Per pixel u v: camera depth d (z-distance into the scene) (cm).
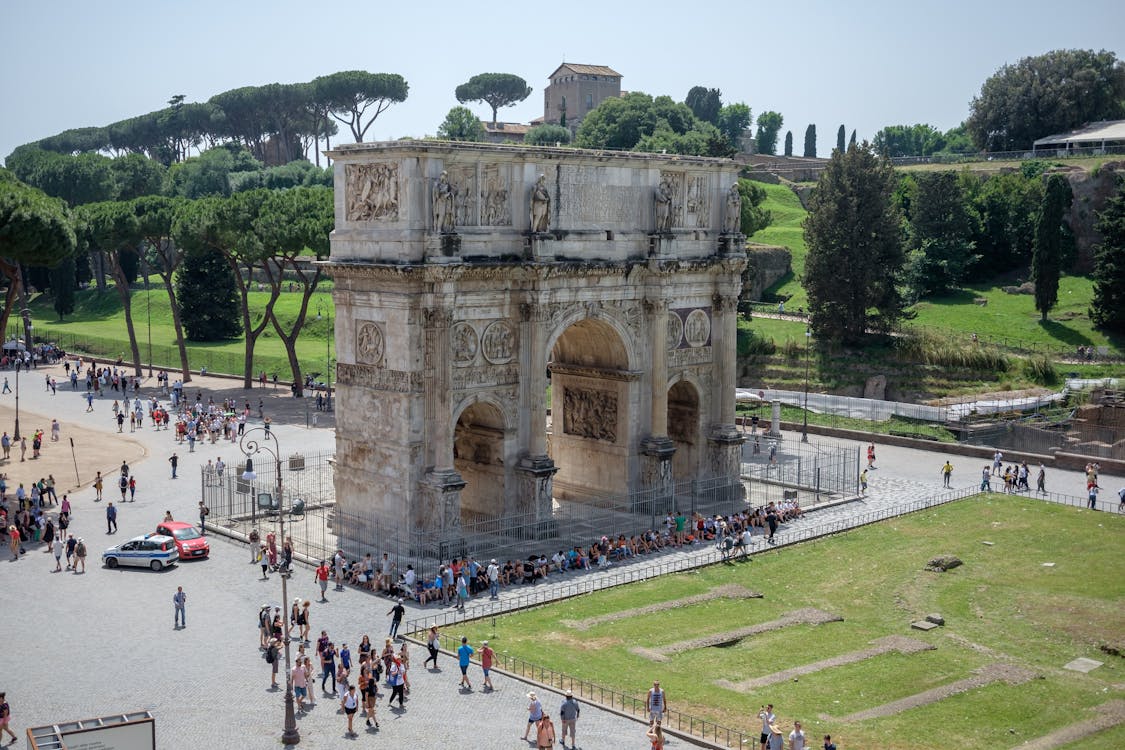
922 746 4962
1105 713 5359
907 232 17088
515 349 8019
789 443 11762
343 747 4962
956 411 12494
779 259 18312
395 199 7475
